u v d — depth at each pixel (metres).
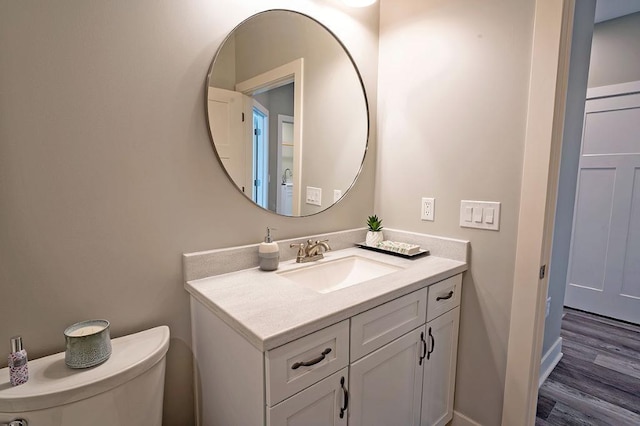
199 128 1.23
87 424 0.87
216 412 1.16
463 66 1.48
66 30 0.96
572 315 2.94
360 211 1.86
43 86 0.94
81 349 0.91
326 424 1.02
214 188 1.30
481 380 1.53
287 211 1.54
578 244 2.98
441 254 1.60
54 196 0.98
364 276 1.57
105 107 1.04
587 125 2.84
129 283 1.13
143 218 1.14
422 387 1.39
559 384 2.02
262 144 1.41
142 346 1.04
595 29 2.78
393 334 1.20
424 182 1.67
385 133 1.83
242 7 1.30
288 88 1.48
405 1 1.68
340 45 1.64
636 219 2.67
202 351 1.21
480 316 1.51
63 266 1.01
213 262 1.29
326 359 0.99
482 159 1.45
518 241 1.36
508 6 1.33
